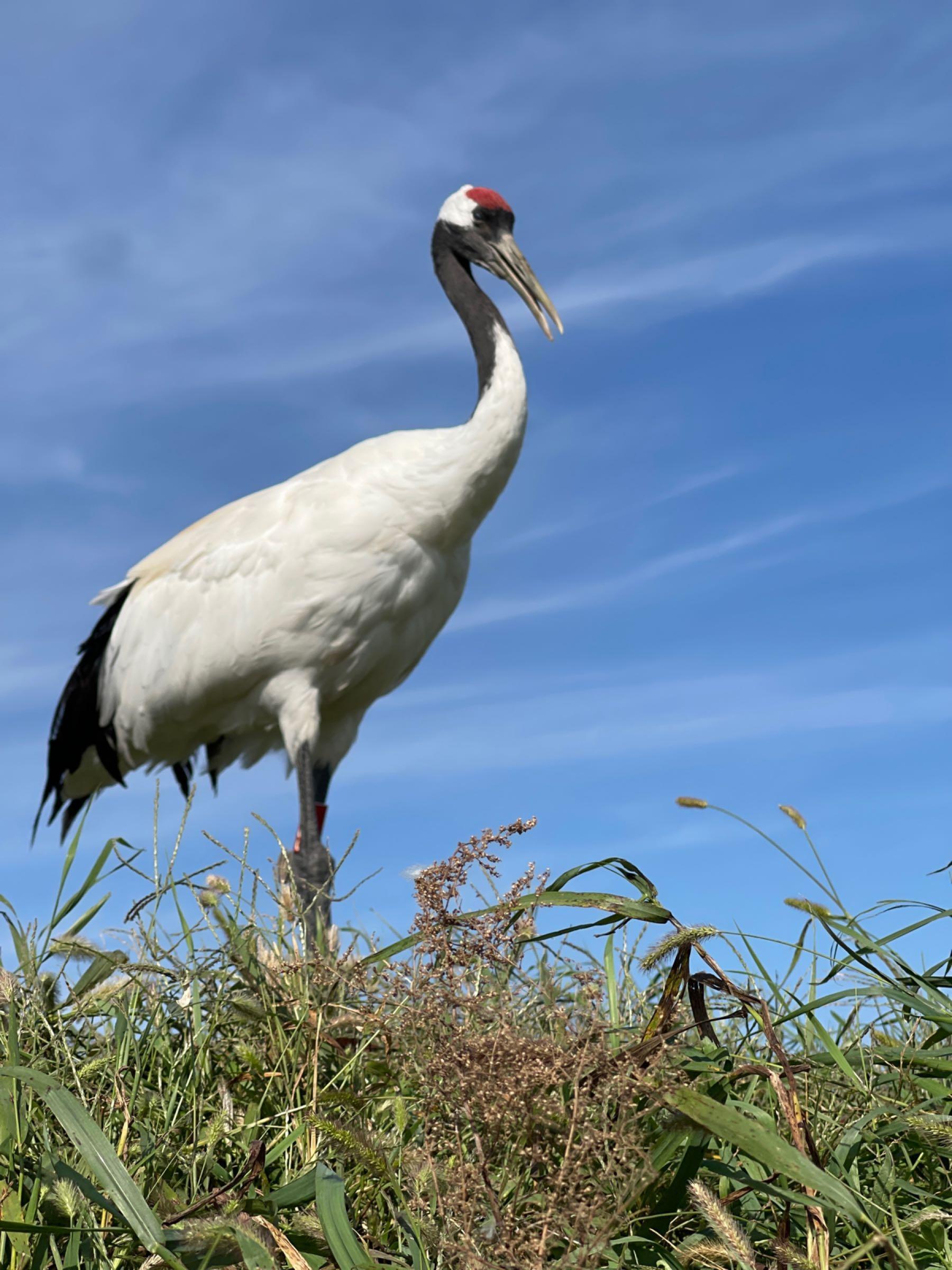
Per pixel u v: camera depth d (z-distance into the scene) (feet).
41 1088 4.78
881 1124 5.89
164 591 17.25
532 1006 6.52
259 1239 4.42
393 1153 5.54
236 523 16.88
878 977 6.23
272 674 16.34
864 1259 4.83
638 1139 4.64
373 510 15.71
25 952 7.17
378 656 16.43
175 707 17.29
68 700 19.57
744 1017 5.66
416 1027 5.25
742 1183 5.59
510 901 5.44
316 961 6.59
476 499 15.89
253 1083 6.61
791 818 6.64
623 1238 4.99
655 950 5.20
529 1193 5.08
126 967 6.79
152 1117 6.23
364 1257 4.50
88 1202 5.01
